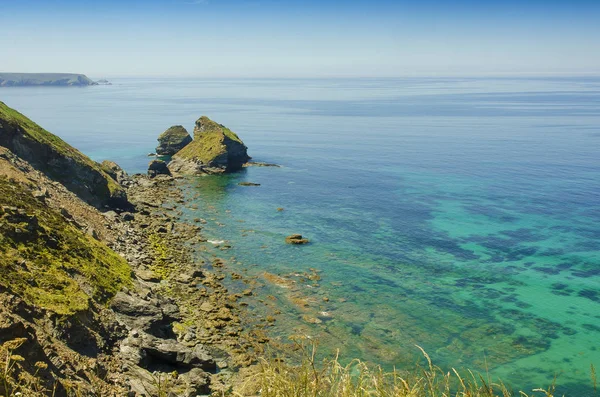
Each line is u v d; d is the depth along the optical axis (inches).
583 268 2453.2
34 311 1275.8
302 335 1765.5
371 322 1894.7
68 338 1294.3
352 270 2410.2
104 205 3253.0
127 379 1290.6
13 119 3107.8
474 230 3041.3
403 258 2583.7
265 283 2226.9
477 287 2241.6
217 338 1705.2
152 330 1600.6
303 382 482.9
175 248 2650.1
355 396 464.4
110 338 1454.2
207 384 1391.5
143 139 7682.1
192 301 1983.3
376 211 3486.7
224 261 2488.9
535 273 2395.4
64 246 1796.3
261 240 2837.1
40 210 2001.7
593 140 7185.0
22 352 1006.4
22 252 1567.4
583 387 1525.6
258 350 1641.2
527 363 1654.8
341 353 1657.2
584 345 1772.9
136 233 2807.6
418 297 2132.1
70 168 3166.8
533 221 3216.0
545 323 1926.7
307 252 2650.1
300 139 7854.3
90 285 1658.5
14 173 2405.3
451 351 1710.1
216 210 3496.6
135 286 1904.5
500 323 1920.5
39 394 643.5
